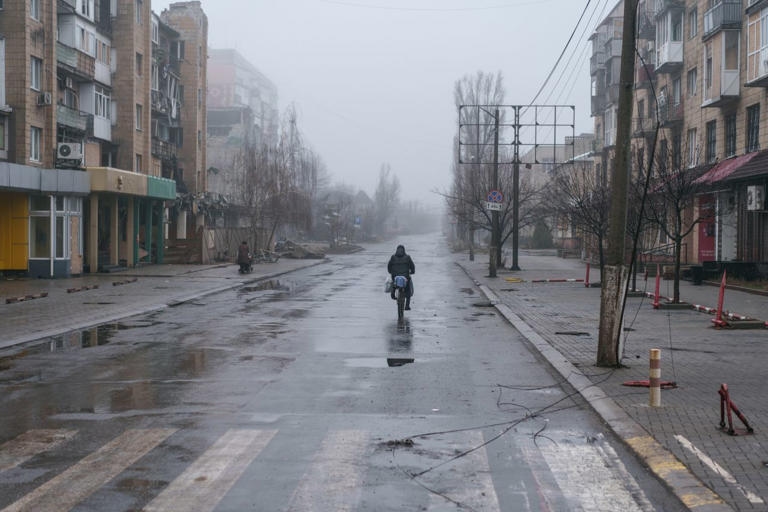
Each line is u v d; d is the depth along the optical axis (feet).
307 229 217.77
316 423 26.73
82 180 107.55
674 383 32.50
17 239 104.27
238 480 20.35
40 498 18.90
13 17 105.91
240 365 38.83
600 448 23.72
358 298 79.46
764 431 24.70
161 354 42.45
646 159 103.71
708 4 112.68
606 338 37.29
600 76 183.01
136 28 155.63
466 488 19.84
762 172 84.69
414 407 29.40
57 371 37.24
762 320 55.06
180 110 201.57
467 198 163.43
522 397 31.40
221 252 161.58
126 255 135.64
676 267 66.28
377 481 20.36
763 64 93.61
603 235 93.35
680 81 129.29
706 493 18.76
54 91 113.80
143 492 19.35
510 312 64.08
